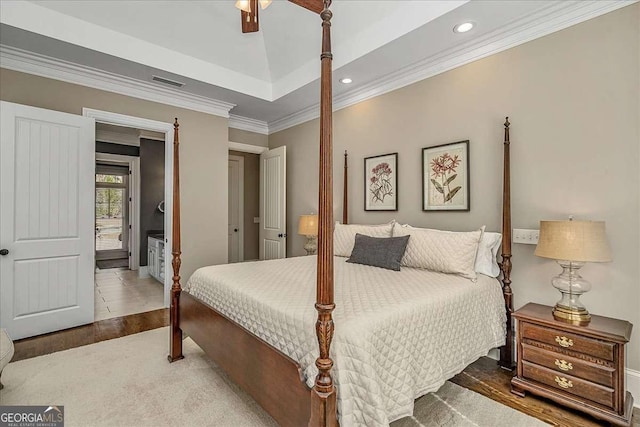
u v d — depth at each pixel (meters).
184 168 3.98
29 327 2.90
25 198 2.87
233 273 2.41
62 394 2.00
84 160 3.21
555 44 2.30
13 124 2.80
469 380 2.21
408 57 2.97
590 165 2.15
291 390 1.38
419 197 3.18
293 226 4.93
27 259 2.88
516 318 2.07
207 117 4.18
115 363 2.42
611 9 2.07
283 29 3.36
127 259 7.72
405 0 2.56
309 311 1.52
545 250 1.96
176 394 2.01
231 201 6.21
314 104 4.29
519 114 2.49
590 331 1.78
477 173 2.74
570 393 1.85
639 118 1.97
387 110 3.48
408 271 2.47
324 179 1.22
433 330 1.70
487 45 2.65
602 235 1.86
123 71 3.29
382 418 1.21
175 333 2.48
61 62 3.07
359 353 1.30
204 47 3.44
